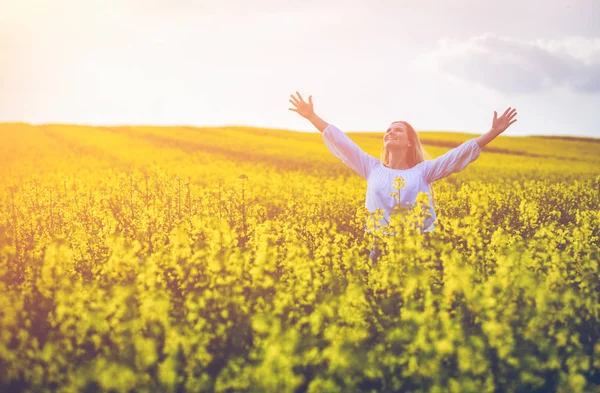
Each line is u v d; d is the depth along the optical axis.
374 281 4.58
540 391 3.52
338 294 4.44
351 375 3.27
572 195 12.49
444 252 4.51
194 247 5.27
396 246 4.69
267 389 2.95
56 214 8.65
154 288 3.98
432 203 6.03
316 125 6.44
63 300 3.86
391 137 6.25
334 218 9.14
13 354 3.37
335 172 27.56
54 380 3.27
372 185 6.09
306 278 4.43
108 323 3.70
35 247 6.21
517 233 7.28
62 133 48.59
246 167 28.19
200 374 3.42
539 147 51.25
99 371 3.10
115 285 4.31
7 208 10.04
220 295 3.99
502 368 3.40
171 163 29.62
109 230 6.91
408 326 3.57
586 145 54.72
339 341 3.24
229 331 3.80
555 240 5.83
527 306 3.80
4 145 38.50
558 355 3.66
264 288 4.37
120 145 40.47
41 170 25.48
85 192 11.99
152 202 8.52
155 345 3.39
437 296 3.80
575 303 3.96
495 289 4.00
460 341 3.36
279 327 3.24
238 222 6.96
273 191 14.33
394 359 3.35
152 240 6.18
